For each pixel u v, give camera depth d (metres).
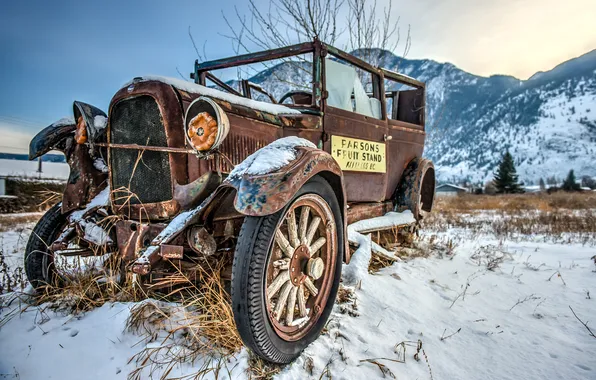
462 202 20.89
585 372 2.03
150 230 2.28
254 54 3.43
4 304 2.66
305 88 5.66
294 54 3.26
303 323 2.13
